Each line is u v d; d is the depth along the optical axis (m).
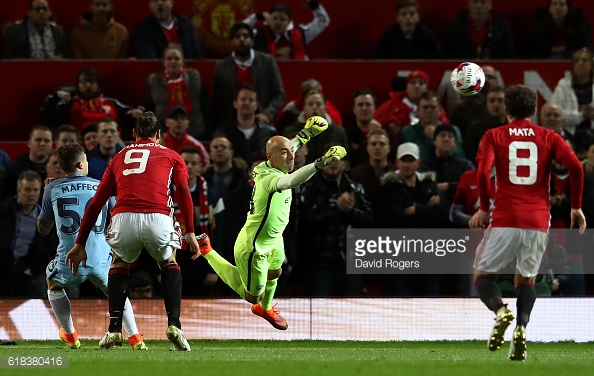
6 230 41.62
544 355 31.45
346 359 27.78
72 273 29.84
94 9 56.72
